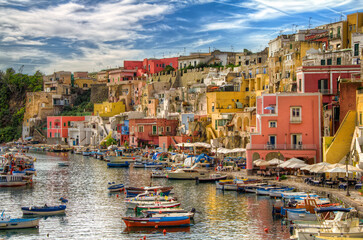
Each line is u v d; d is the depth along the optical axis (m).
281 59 123.94
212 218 56.78
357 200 57.12
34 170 92.69
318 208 47.41
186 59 188.75
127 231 52.03
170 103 162.25
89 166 120.56
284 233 50.06
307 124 85.25
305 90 90.12
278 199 67.00
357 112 76.25
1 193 76.12
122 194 74.69
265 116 85.56
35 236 50.44
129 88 198.75
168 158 118.25
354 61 102.44
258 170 85.06
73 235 50.75
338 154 76.62
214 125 130.12
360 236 42.66
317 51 112.62
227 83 145.12
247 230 51.44
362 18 120.00
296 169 84.06
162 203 61.31
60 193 75.94
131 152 138.75
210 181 86.25
